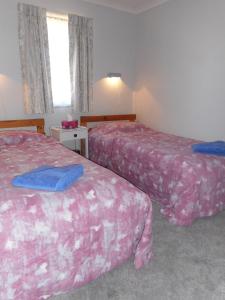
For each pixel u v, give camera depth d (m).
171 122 3.76
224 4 2.82
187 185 2.13
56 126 3.62
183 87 3.48
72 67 3.57
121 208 1.51
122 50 4.11
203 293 1.46
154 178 2.55
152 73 3.98
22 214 1.27
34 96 3.32
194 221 2.26
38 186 1.47
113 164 3.28
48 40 3.32
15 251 1.23
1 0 2.98
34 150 2.54
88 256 1.45
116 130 3.72
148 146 2.78
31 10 3.11
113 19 3.90
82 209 1.40
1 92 3.18
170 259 1.75
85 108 3.81
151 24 3.86
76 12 3.52
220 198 2.34
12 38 3.12
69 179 1.53
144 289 1.49
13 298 1.28
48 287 1.36
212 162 2.27
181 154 2.41
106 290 1.48
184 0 3.29
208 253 1.82
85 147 3.63
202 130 3.30
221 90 2.99
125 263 1.71
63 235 1.33
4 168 1.94
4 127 3.22
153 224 2.20
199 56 3.19
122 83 4.25
